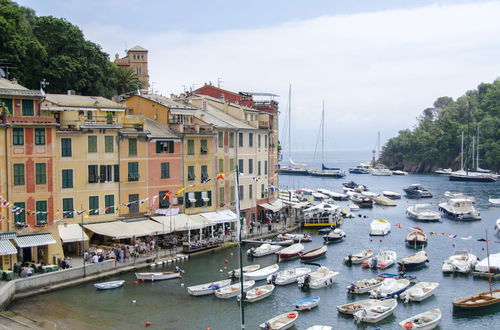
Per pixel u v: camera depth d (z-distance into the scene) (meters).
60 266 67.50
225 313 58.09
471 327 55.84
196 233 89.25
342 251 88.31
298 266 77.69
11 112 68.00
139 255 76.12
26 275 62.06
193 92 128.62
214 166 92.38
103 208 77.44
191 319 56.09
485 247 92.62
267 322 53.66
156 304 59.94
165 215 84.06
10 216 66.19
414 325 53.44
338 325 55.69
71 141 74.00
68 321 53.94
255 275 69.75
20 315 54.69
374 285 65.94
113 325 53.72
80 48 105.38
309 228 106.94
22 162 67.38
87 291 63.22
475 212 126.12
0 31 88.50
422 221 123.69
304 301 60.56
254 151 103.56
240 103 121.25
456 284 70.00
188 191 88.56
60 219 72.50
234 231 94.38
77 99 81.12
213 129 91.75
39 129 68.62
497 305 60.38
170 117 90.25
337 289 67.19
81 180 75.12
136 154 81.25
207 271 72.81
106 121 78.06
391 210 143.50
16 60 90.81
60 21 103.75
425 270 76.69
